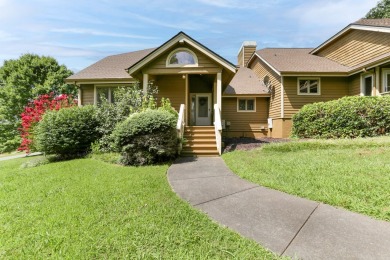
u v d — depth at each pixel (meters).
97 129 9.37
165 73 10.10
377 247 2.53
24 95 23.91
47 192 4.61
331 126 10.00
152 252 2.57
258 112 15.19
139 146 7.29
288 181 4.68
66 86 25.84
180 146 8.53
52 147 8.82
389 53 10.03
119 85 13.02
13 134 23.45
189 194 4.38
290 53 17.08
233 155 7.82
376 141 7.62
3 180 5.83
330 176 4.69
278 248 2.60
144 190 4.55
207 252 2.55
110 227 3.10
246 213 3.48
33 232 3.05
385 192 3.70
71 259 2.49
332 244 2.62
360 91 12.06
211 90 13.94
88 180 5.35
